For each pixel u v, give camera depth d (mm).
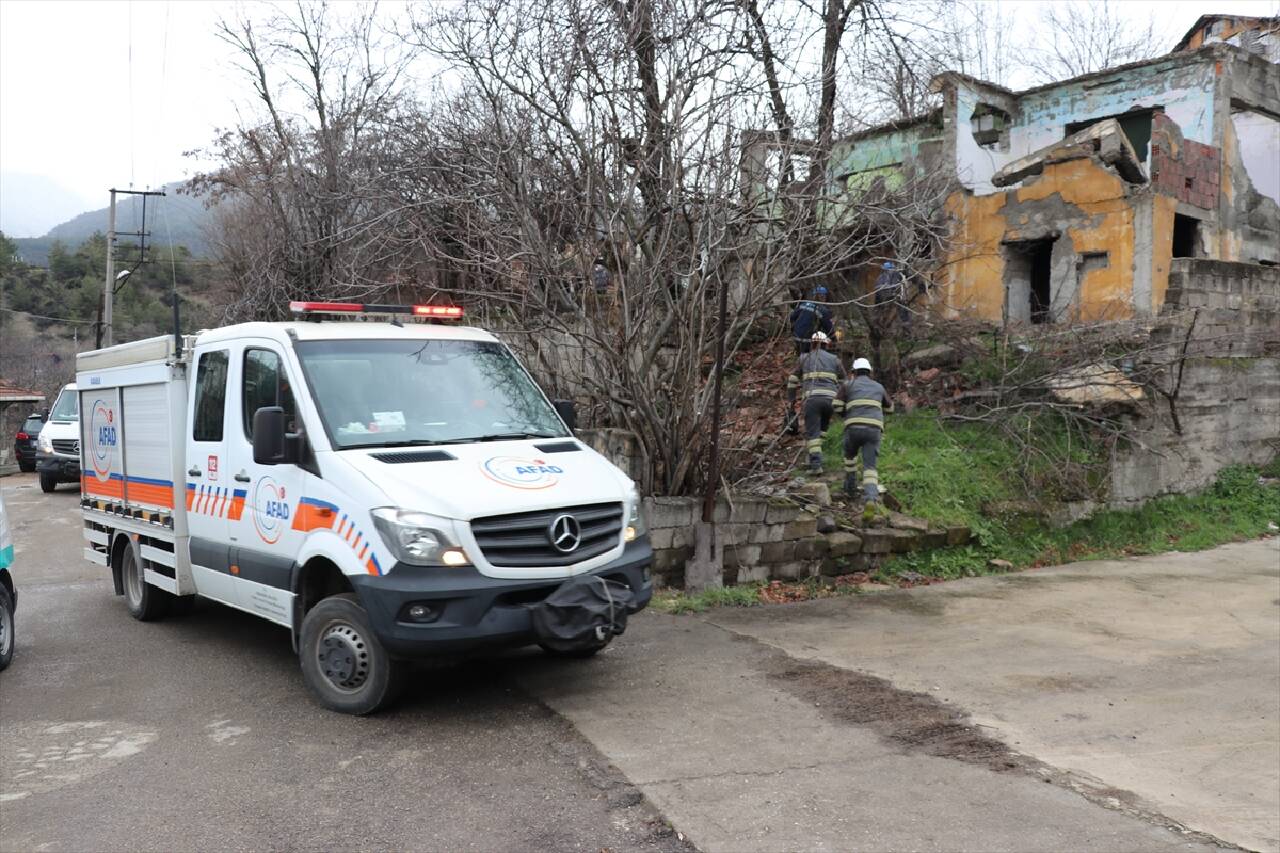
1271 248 16484
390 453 5688
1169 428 12469
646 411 8773
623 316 8688
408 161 11547
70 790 4664
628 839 4078
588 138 8609
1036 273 15789
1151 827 4188
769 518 8984
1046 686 6129
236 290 19453
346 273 13219
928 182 11758
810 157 9352
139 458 7926
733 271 9336
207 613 8539
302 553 5758
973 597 8695
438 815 4324
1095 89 16875
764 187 9141
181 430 7316
